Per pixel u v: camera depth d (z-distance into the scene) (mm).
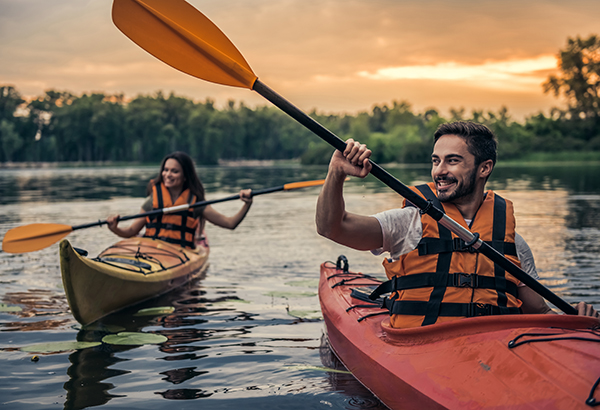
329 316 3068
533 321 1879
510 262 2053
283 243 6832
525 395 1642
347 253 6125
